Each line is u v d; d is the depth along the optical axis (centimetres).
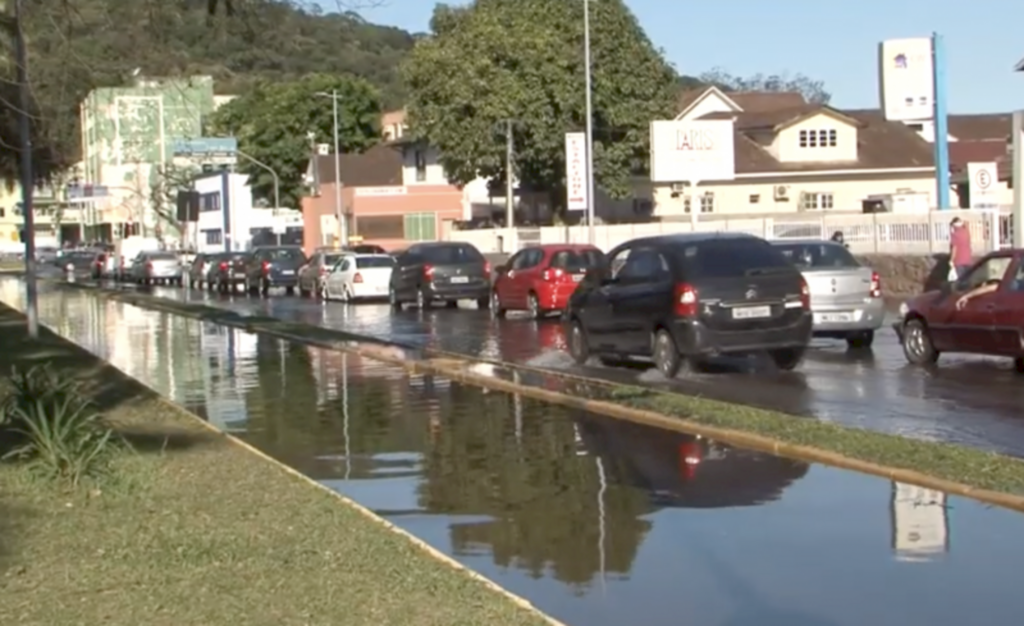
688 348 2016
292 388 2197
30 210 3150
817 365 2166
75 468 1223
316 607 819
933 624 812
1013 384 1850
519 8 6569
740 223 4769
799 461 1347
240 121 9738
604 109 6550
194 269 6900
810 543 1016
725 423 1527
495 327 3397
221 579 889
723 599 876
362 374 2370
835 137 7225
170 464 1378
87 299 5850
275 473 1323
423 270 4281
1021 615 825
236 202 9225
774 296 2020
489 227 7256
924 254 3797
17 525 1061
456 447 1533
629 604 871
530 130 6450
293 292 5972
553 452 1466
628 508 1166
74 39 1509
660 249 2112
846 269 2400
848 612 839
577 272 3578
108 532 1038
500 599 843
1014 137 3381
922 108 4291
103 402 1928
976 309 1991
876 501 1152
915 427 1517
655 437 1533
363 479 1356
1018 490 1129
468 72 6438
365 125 10025
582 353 2338
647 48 6700
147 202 9369
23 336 3303
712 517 1118
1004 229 3578
